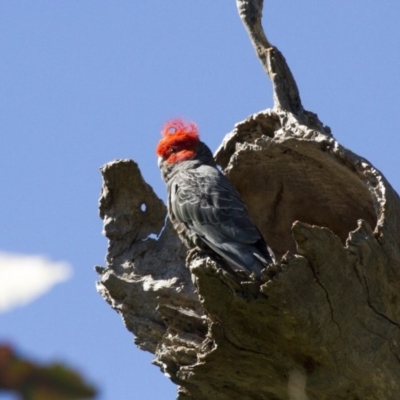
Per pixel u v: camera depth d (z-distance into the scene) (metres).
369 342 10.08
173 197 13.37
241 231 12.41
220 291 9.29
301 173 13.20
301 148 12.31
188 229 12.92
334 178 12.88
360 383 10.26
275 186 13.74
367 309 10.13
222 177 13.43
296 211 14.04
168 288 12.03
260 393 10.90
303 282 9.23
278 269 9.15
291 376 10.30
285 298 9.19
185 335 11.52
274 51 12.80
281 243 14.28
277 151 12.74
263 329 9.72
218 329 9.80
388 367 10.22
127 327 12.26
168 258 12.88
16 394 2.58
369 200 12.90
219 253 12.30
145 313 12.17
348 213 13.59
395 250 10.44
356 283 9.88
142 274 12.57
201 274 9.16
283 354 10.08
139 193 13.09
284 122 12.47
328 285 9.39
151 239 13.13
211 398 11.12
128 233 12.98
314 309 9.37
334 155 11.77
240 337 9.86
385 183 11.08
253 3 12.89
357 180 12.06
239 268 11.88
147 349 12.10
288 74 12.82
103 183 13.01
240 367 10.41
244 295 9.30
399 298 10.38
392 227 10.65
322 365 10.08
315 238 9.12
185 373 10.71
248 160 13.21
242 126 13.23
